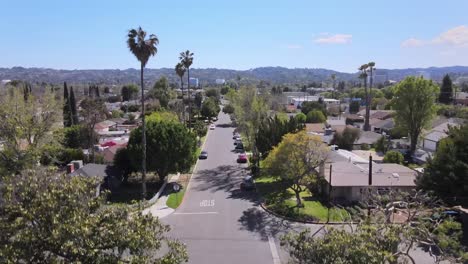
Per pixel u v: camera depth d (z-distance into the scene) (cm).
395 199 2419
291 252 1481
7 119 3909
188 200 3875
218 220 3262
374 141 6594
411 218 1962
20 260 1210
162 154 4172
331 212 3394
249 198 3950
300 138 3594
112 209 1332
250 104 5956
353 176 3944
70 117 7175
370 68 9519
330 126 8075
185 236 2884
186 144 4384
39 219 1202
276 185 4428
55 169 1588
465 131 3181
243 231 2992
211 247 2673
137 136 4206
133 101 15275
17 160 3644
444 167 3111
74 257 1173
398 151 5769
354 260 1251
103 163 4950
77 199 1305
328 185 3916
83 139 5838
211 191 4234
